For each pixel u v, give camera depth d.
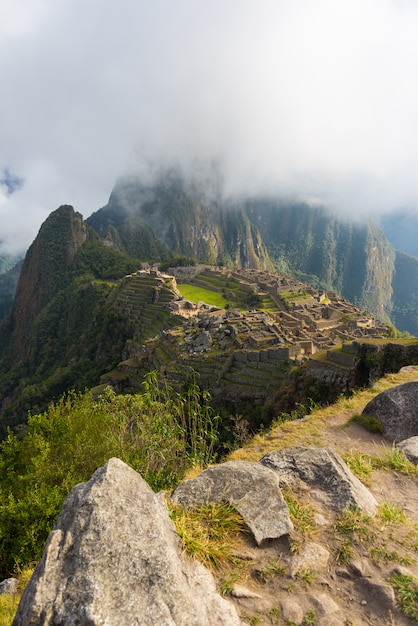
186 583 3.17
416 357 20.11
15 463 12.49
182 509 4.57
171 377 33.38
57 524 3.44
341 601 3.62
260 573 3.88
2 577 8.59
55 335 102.94
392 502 5.40
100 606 2.65
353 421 9.07
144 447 11.60
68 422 13.20
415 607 3.47
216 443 20.25
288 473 5.44
